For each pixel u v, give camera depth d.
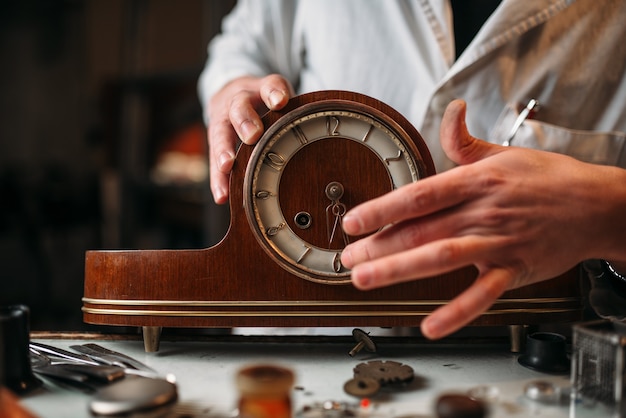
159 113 2.07
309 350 0.56
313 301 0.55
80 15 2.17
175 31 2.08
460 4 0.73
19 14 2.15
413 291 0.55
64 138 2.21
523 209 0.46
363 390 0.45
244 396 0.39
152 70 2.09
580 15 0.65
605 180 0.49
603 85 0.66
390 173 0.54
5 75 2.17
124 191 2.07
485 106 0.67
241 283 0.54
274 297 0.54
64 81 2.19
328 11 0.74
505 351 0.56
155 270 0.54
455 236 0.46
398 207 0.45
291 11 0.83
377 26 0.71
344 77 0.73
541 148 0.64
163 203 2.06
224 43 0.92
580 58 0.66
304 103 0.54
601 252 0.49
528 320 0.55
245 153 0.54
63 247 2.17
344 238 0.54
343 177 0.54
